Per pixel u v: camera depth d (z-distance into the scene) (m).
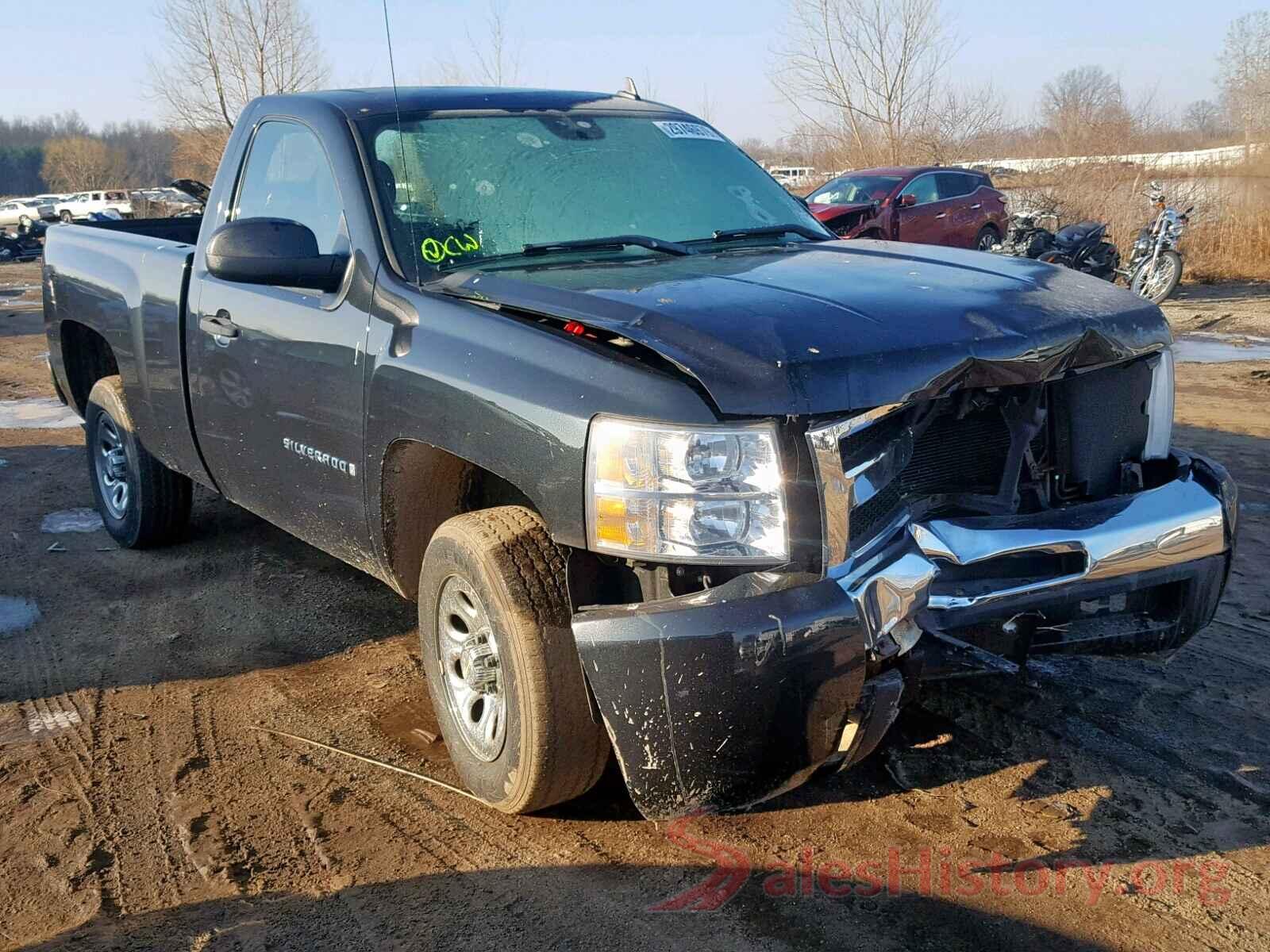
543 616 2.72
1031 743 3.35
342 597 4.74
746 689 2.42
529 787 2.82
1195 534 2.97
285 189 3.84
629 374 2.56
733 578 2.49
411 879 2.79
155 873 2.83
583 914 2.63
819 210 15.43
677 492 2.46
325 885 2.77
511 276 3.15
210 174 24.94
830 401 2.46
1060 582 2.79
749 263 3.31
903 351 2.58
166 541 5.34
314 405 3.48
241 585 4.90
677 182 3.92
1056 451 3.01
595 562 2.71
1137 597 3.01
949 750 3.33
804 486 2.45
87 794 3.21
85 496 6.33
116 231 5.39
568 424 2.60
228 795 3.19
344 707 3.74
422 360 3.00
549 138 3.82
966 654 2.73
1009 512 2.89
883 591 2.50
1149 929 2.53
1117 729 3.43
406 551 3.39
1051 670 3.82
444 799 3.15
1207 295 15.27
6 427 8.11
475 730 3.07
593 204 3.66
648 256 3.47
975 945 2.49
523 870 2.81
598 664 2.54
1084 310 2.95
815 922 2.58
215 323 3.94
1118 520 2.87
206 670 4.05
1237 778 3.15
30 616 4.59
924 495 2.82
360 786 3.23
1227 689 3.69
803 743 2.51
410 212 3.40
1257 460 6.52
